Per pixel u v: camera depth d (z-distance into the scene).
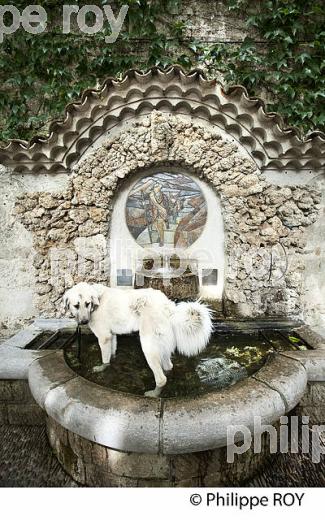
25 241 3.26
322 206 3.17
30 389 2.14
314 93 3.54
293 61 3.61
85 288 2.16
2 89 3.73
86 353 2.52
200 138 3.03
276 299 3.21
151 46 3.61
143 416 1.64
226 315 3.28
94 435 1.68
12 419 2.40
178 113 3.04
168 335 2.03
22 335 2.90
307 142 2.84
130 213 3.31
